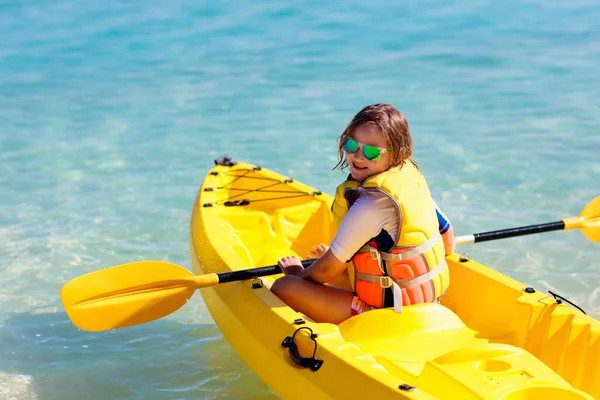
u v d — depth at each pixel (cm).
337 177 626
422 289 309
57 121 803
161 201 595
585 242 517
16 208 586
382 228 302
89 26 1227
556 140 705
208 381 378
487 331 339
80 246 523
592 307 431
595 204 403
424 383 264
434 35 1146
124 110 835
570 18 1219
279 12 1301
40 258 507
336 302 324
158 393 368
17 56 1073
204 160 678
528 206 567
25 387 375
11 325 434
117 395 367
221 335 425
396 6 1329
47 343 417
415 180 312
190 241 443
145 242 529
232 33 1176
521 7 1303
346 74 956
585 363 293
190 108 834
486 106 816
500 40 1107
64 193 614
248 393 366
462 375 254
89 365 395
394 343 296
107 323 335
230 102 852
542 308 312
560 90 863
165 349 411
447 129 746
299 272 341
